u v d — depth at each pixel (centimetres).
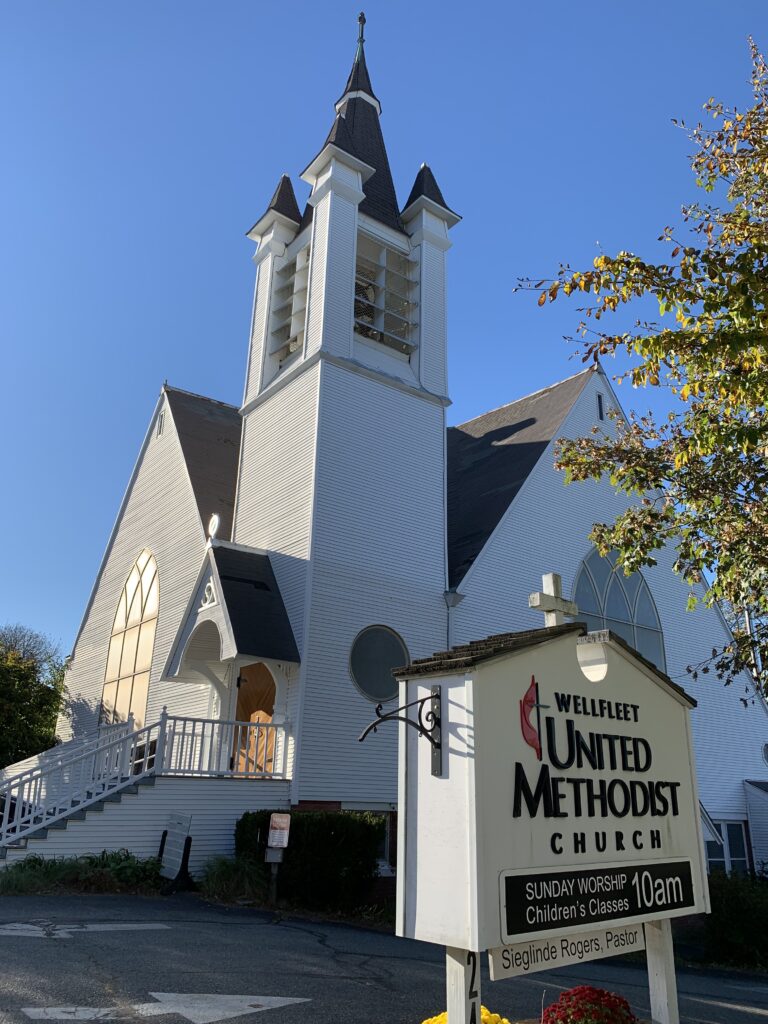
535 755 456
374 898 1420
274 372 2122
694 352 957
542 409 2577
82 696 2545
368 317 2112
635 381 946
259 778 1518
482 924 396
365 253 2172
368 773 1634
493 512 2127
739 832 2381
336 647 1672
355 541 1788
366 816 1275
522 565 2080
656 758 541
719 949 1347
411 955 912
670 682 570
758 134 1105
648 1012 795
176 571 2195
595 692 510
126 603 2438
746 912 1320
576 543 2242
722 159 1136
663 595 2464
